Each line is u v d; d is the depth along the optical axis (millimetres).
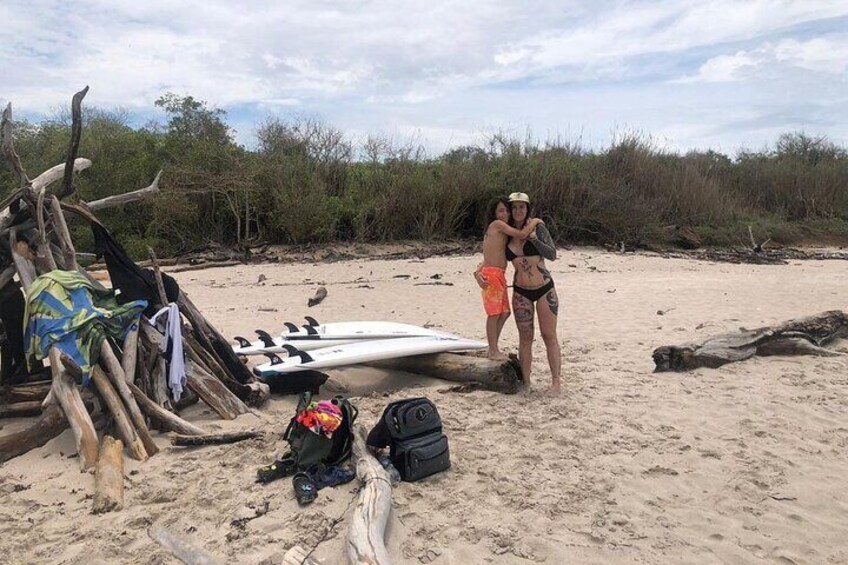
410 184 21156
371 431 4727
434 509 4078
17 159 5637
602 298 11906
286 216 19531
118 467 4469
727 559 3543
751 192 28812
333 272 15836
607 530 3838
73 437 5109
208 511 4031
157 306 5867
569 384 6672
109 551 3578
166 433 5250
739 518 3984
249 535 3746
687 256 20547
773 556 3574
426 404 4633
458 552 3594
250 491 4281
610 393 6363
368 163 22125
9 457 4805
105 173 18266
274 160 20312
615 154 25156
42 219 5621
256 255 18281
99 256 5891
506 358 6582
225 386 5840
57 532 3801
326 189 20969
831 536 3773
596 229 22688
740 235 24062
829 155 33469
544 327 6266
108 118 22281
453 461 4762
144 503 4148
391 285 13727
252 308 11188
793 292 12477
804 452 4938
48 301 5148
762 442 5137
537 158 23141
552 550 3613
